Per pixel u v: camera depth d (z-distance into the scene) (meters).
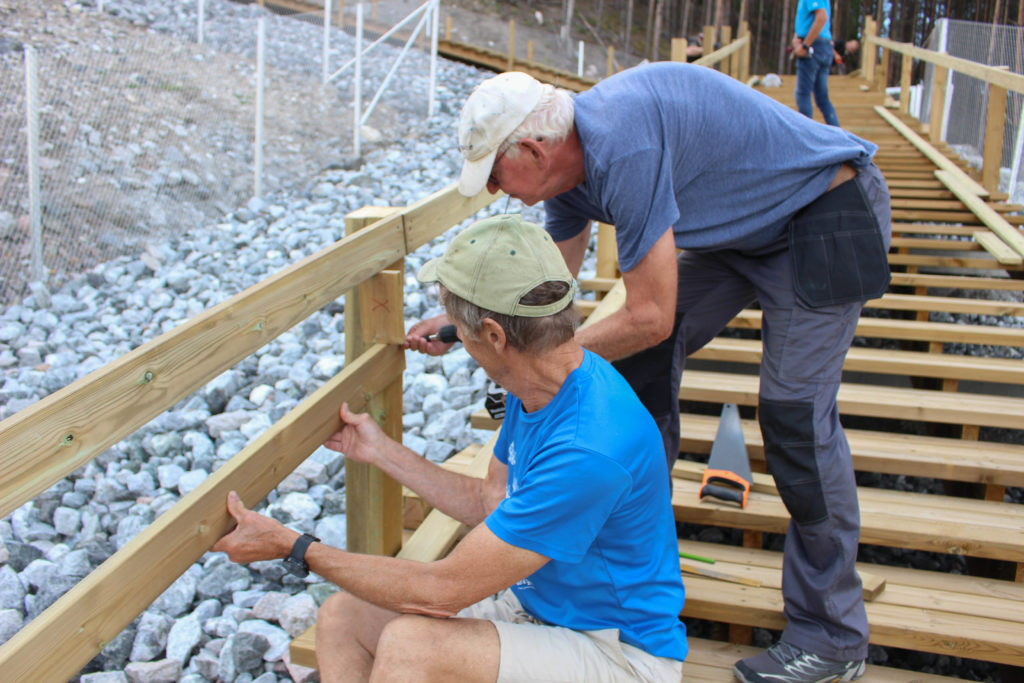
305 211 6.77
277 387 4.06
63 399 1.15
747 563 2.49
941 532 2.44
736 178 1.88
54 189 6.11
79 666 1.22
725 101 1.84
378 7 11.95
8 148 6.10
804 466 1.92
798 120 1.93
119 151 6.86
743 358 3.43
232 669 2.37
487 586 1.39
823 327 1.93
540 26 28.09
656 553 1.50
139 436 3.69
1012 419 2.95
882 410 3.07
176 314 5.05
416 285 5.14
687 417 3.22
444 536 2.29
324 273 1.76
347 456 1.86
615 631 1.47
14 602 2.76
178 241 6.17
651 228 1.71
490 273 1.37
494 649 1.42
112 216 6.13
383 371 2.06
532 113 1.66
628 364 2.21
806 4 7.40
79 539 3.13
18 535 3.15
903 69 9.05
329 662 1.55
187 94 8.20
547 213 2.18
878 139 8.04
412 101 10.10
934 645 2.12
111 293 5.43
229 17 11.95
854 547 1.96
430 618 1.43
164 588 1.37
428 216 2.24
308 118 8.66
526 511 1.36
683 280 2.24
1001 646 2.08
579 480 1.35
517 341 1.38
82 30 10.10
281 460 1.65
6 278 5.37
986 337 3.56
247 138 7.86
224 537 1.49
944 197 5.96
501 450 1.69
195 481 3.35
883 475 3.52
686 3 32.59
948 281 4.30
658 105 1.76
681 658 1.51
